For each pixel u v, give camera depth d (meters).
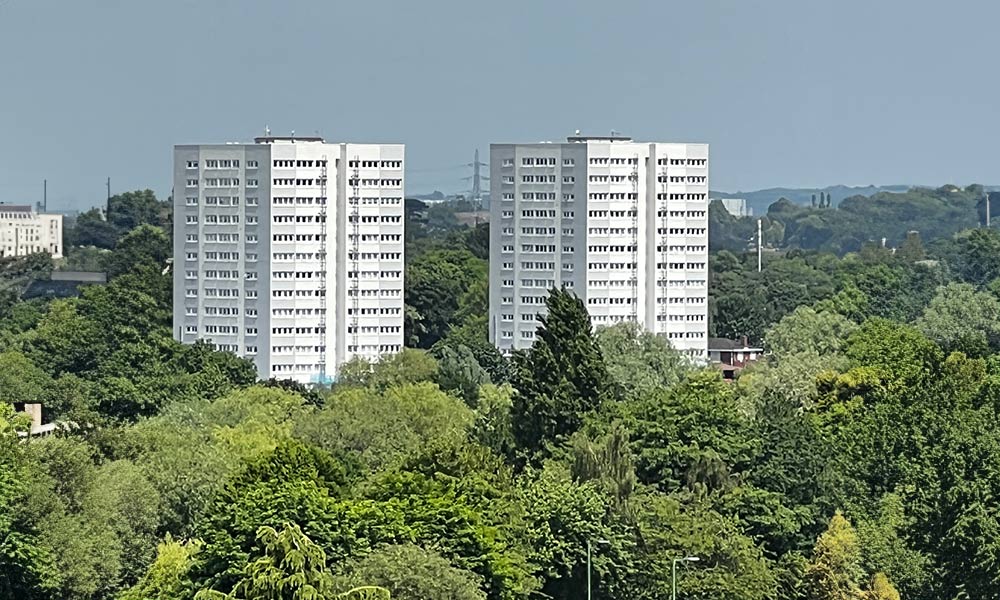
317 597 191.50
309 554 193.88
